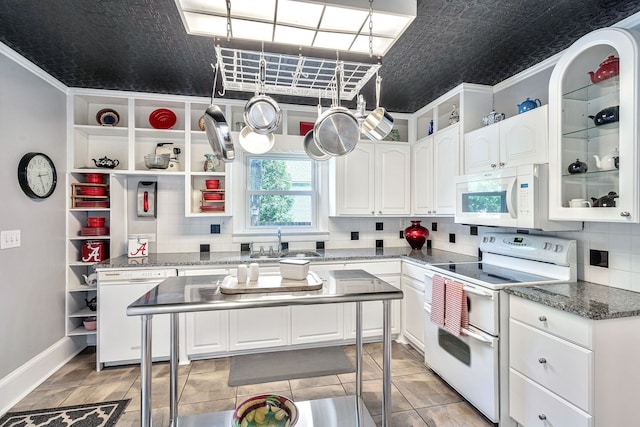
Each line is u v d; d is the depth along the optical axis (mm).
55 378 2447
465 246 3072
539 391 1651
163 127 3080
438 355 2367
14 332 2162
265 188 3439
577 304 1524
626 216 1510
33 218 2355
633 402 1458
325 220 3492
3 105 2076
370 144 3334
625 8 1701
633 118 1484
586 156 1826
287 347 2822
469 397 2041
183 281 1720
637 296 1653
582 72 1835
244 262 2732
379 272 3031
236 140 3152
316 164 3555
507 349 1859
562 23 1854
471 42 2061
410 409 2055
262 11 1351
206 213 3010
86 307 3000
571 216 1776
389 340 1670
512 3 1670
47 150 2506
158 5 1688
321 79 2139
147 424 1374
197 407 2102
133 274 2592
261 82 1676
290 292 1500
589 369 1406
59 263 2654
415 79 2627
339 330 2920
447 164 2855
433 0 1643
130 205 3107
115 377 2467
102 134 3031
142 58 2262
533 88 2414
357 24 1456
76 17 1792
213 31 1502
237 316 2719
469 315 2055
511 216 2062
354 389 2303
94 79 2623
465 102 2682
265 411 1449
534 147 2012
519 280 1980
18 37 1991
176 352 1814
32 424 1921
